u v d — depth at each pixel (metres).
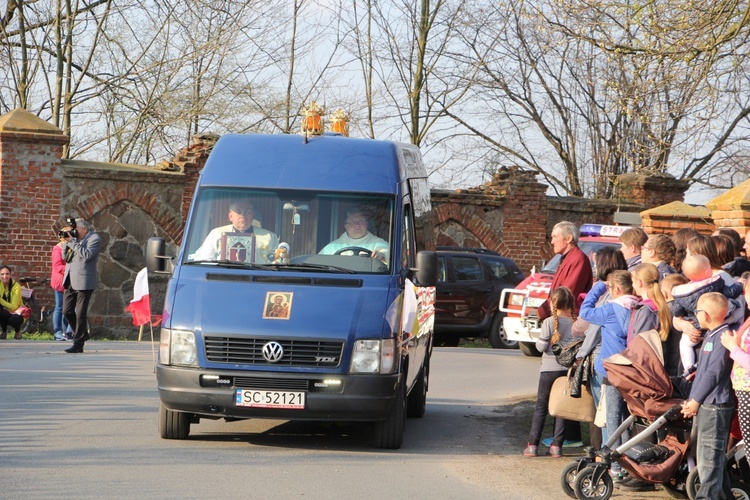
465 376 26.25
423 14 51.69
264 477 13.33
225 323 15.06
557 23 22.12
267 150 17.25
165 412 15.64
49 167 34.72
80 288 27.17
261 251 16.16
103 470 13.28
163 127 50.09
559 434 15.84
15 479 12.59
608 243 31.62
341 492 12.67
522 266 41.88
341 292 15.53
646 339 13.02
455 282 36.03
